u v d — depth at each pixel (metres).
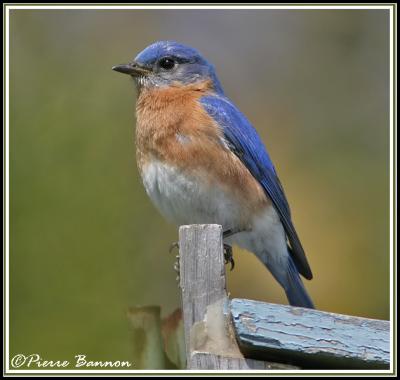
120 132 13.09
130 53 15.06
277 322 8.05
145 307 9.23
